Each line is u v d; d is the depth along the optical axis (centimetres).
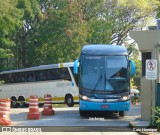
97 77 2261
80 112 2403
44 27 4816
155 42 1934
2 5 3509
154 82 1931
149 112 2028
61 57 4769
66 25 4772
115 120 2172
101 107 2231
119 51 2312
